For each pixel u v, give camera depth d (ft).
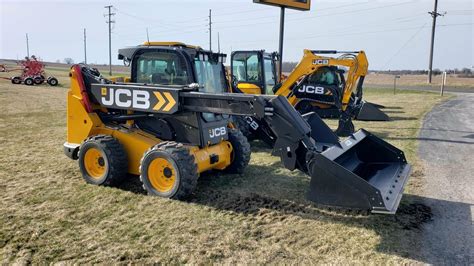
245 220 16.03
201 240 14.19
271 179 21.54
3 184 20.17
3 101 60.39
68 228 15.07
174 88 18.31
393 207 14.11
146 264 12.59
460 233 15.05
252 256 13.14
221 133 20.79
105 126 20.84
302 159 16.66
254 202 18.06
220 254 13.24
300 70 39.37
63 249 13.46
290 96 39.73
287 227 15.42
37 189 19.44
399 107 59.72
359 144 19.39
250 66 38.24
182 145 18.24
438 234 14.96
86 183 20.35
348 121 37.29
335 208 17.40
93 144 19.70
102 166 20.06
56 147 29.19
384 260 13.00
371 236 14.70
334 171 14.61
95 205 17.39
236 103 17.20
